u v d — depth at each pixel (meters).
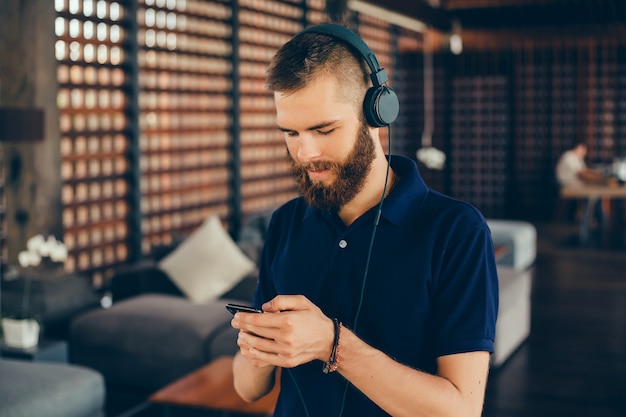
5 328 4.28
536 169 13.20
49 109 5.10
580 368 4.92
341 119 1.00
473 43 13.50
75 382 3.50
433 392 0.97
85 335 4.68
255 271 5.37
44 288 4.89
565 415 4.09
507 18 13.20
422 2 10.21
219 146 7.45
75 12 5.50
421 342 1.09
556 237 10.82
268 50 8.20
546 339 5.60
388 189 1.15
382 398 0.98
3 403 3.18
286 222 1.26
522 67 13.13
